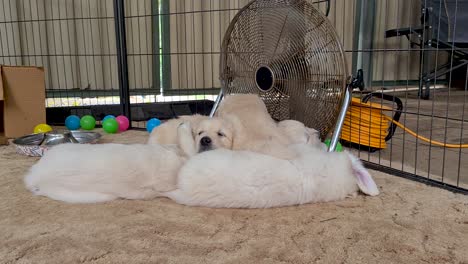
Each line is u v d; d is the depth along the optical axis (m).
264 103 2.15
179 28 4.06
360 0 4.94
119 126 2.94
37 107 2.68
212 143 1.71
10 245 1.18
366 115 2.34
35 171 1.59
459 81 5.95
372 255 1.15
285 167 1.47
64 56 3.76
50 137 2.33
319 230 1.30
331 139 1.92
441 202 1.55
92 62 3.84
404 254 1.16
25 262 1.09
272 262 1.10
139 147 1.58
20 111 2.62
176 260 1.10
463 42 4.45
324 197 1.52
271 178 1.43
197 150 1.70
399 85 5.52
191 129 1.87
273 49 2.18
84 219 1.36
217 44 4.21
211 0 4.11
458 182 1.77
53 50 3.73
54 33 3.71
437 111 3.92
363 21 5.01
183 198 1.46
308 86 2.03
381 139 2.33
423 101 4.60
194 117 2.06
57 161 1.54
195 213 1.41
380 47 5.24
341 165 1.57
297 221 1.36
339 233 1.28
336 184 1.53
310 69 2.01
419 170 2.04
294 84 2.09
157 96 4.11
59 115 3.19
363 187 1.59
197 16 4.10
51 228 1.29
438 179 1.87
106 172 1.49
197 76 4.21
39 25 3.66
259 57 2.27
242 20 2.36
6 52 3.62
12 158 2.11
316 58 1.97
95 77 3.87
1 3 3.53
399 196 1.61
